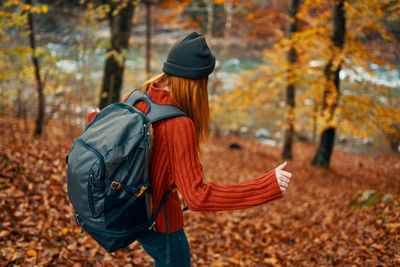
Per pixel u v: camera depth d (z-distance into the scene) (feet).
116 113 4.04
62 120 28.66
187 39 4.03
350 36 21.59
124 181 3.58
